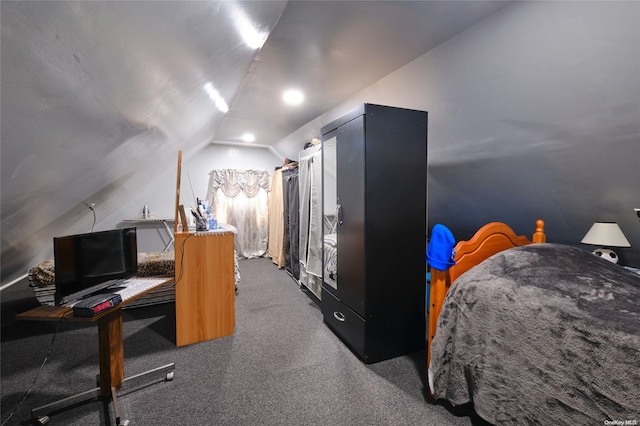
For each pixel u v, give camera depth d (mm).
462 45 1652
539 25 1337
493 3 1360
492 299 1309
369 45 1764
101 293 1533
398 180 1900
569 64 1379
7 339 2291
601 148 1620
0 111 539
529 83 1572
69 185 1239
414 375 1785
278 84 2426
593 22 1198
